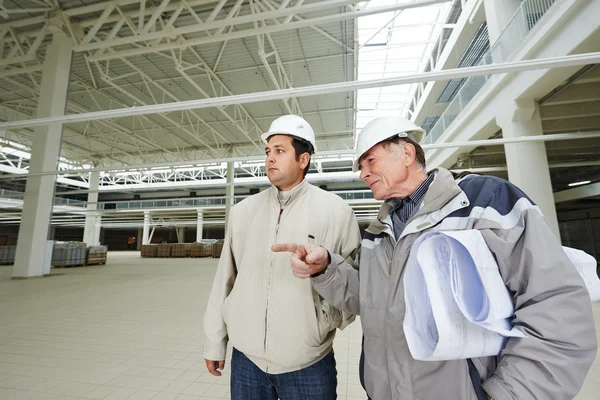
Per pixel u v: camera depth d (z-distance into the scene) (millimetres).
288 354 1181
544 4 6438
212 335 1376
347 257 1354
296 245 1077
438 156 13336
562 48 5773
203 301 6129
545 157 7227
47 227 9641
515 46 7402
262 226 1380
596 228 11039
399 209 1123
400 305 918
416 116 17703
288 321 1198
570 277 710
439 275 678
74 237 35219
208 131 17609
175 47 8336
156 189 29422
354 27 9617
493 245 784
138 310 5344
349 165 25688
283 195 1382
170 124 16656
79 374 2789
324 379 1240
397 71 15375
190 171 27328
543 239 754
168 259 19531
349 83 3652
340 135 17609
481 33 11875
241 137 18562
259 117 15680
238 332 1266
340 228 1343
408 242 958
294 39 10102
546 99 7156
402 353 908
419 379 866
